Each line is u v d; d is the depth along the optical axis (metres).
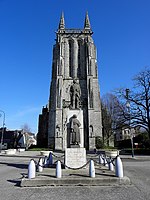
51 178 11.95
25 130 107.00
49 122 61.59
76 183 11.62
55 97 63.03
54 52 69.44
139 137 55.03
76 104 22.88
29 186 11.41
